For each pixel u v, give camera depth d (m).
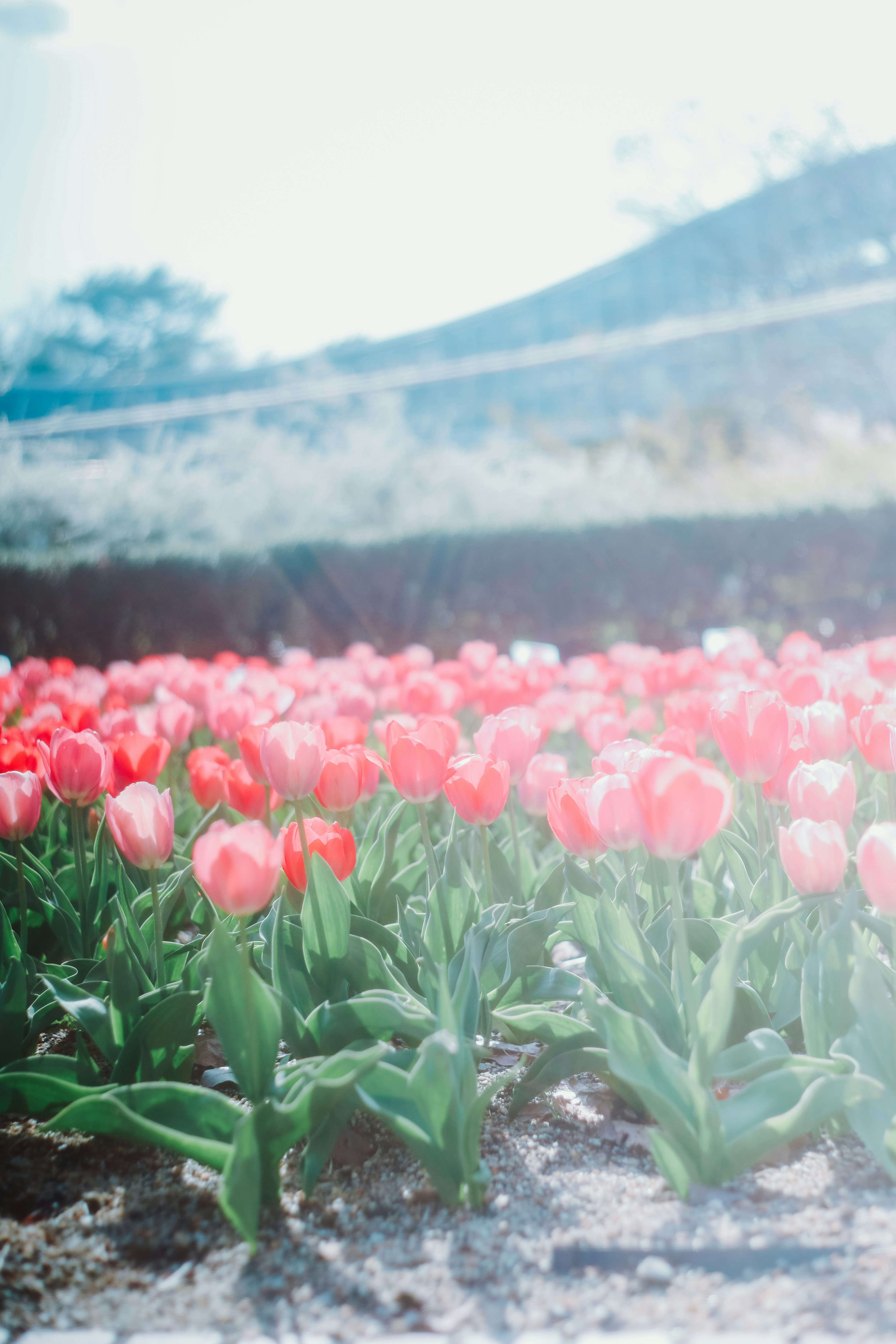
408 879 2.44
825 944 1.71
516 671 4.01
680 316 24.86
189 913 2.74
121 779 2.36
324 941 1.91
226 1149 1.51
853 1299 1.31
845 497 10.41
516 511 12.33
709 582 10.09
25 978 1.94
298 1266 1.50
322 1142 1.65
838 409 21.39
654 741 2.27
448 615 10.23
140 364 41.66
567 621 10.11
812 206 22.70
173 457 15.63
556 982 2.06
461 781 1.98
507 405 22.00
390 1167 1.78
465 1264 1.49
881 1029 1.57
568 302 27.81
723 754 1.90
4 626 10.62
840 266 22.45
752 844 2.51
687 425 18.00
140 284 41.44
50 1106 1.70
